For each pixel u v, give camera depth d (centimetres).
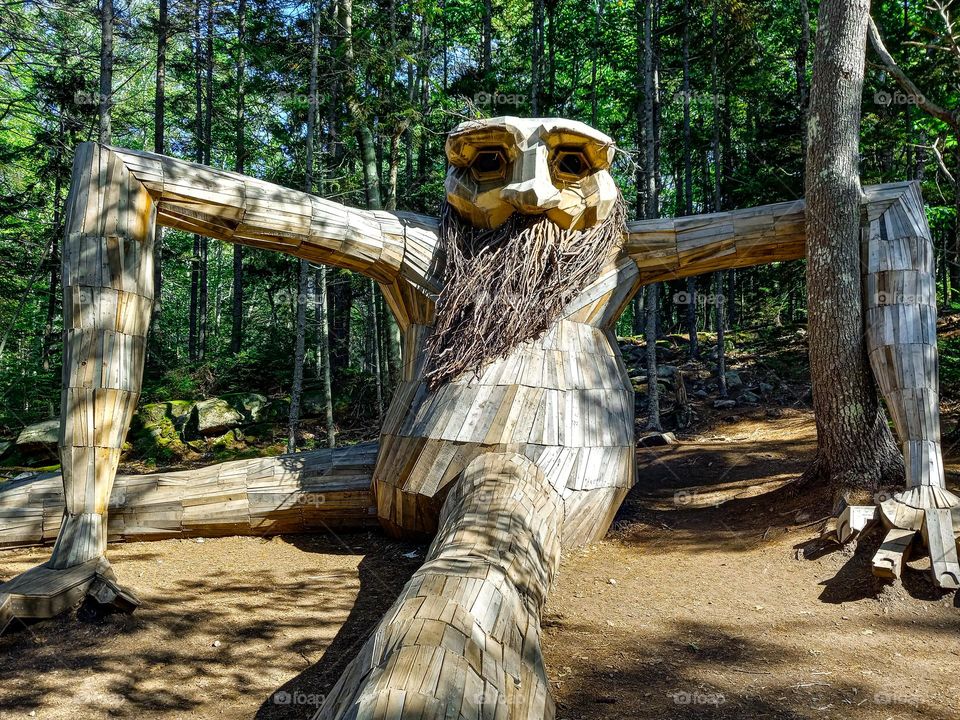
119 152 532
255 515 658
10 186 1720
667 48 1912
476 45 2352
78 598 471
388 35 1373
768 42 1975
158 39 1605
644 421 1400
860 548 523
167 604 496
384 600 505
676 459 952
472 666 286
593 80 2078
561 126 569
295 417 1162
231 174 566
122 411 527
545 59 2300
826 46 622
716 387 1543
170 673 400
